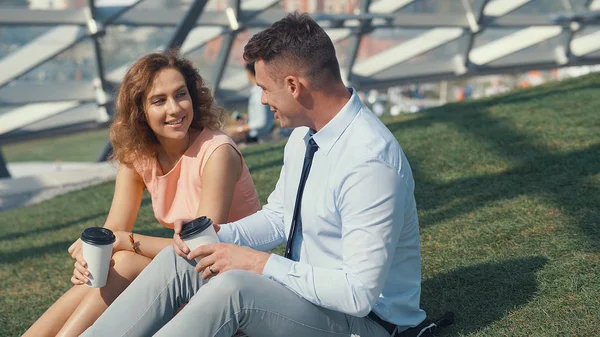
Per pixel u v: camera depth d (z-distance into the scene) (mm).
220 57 11625
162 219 2615
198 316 1812
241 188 2580
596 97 6004
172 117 2424
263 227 2277
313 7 11664
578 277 2500
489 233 3150
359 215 1846
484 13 13203
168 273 2016
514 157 4449
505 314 2330
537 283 2520
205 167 2482
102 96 11008
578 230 2959
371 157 1845
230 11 10742
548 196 3500
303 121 1973
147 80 2422
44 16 9367
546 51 15352
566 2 13898
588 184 3557
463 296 2547
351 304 1841
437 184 4191
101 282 2176
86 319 2174
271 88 1945
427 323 2145
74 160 28656
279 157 5957
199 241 2002
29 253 4590
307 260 2045
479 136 5211
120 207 2621
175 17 10414
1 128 10992
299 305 1895
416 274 2086
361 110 1940
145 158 2580
